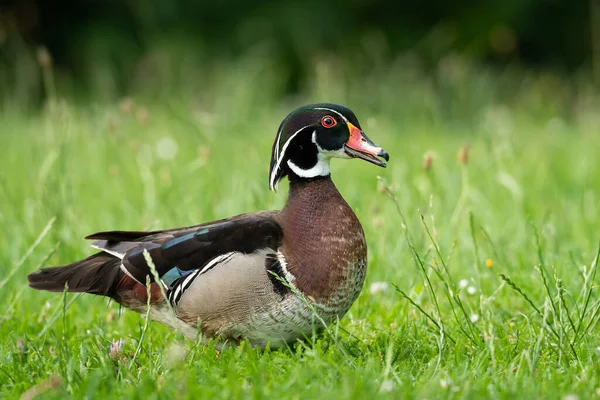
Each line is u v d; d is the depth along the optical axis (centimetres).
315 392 627
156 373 705
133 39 3184
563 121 2133
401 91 2288
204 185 1273
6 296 979
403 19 3155
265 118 1891
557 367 707
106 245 799
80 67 3170
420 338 798
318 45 3075
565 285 906
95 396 646
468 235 1098
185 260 753
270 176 806
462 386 646
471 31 3083
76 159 1514
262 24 3067
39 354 764
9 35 2814
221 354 749
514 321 853
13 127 2031
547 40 3133
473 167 1384
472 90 2320
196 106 1988
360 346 778
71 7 3253
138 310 795
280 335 753
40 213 1132
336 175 1418
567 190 1367
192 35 3042
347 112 789
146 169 1241
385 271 974
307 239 751
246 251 746
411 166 1485
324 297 747
